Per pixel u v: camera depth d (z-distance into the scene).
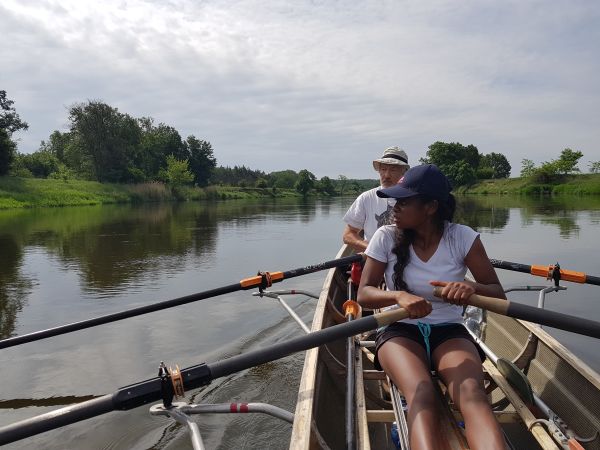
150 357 4.96
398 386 2.35
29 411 3.90
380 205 4.91
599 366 4.71
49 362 4.83
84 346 5.25
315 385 2.84
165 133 63.50
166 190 46.84
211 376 2.26
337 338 2.37
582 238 13.20
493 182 61.78
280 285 8.14
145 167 53.00
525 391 2.73
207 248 12.08
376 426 3.30
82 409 2.08
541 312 2.29
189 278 8.50
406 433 2.36
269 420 3.83
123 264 9.82
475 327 4.11
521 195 49.97
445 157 67.00
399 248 2.66
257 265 9.76
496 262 4.73
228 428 3.72
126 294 7.39
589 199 37.66
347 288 5.79
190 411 2.68
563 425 2.45
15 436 1.97
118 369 4.67
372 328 2.38
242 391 4.35
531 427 2.49
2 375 4.54
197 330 5.78
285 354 2.34
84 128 44.72
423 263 2.64
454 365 2.32
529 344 3.64
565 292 7.41
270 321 6.12
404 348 2.44
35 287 7.83
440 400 2.44
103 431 3.64
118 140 46.00
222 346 5.27
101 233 15.40
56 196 34.12
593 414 2.72
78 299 7.10
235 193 61.09
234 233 15.58
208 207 33.59
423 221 2.61
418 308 2.37
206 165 65.38
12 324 5.98
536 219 19.05
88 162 46.09
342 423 3.20
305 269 4.70
